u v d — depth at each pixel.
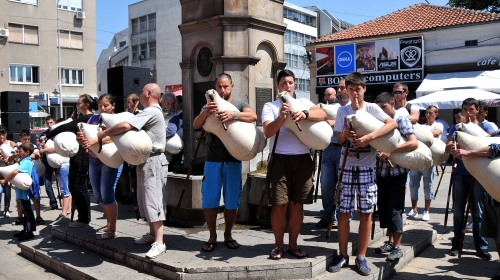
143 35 43.44
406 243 4.99
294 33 43.28
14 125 13.38
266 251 4.36
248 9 5.71
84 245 5.11
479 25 17.62
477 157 3.79
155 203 4.34
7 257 5.37
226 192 4.45
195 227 5.52
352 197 4.10
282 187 4.05
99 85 53.38
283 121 3.86
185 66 6.21
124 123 4.12
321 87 21.61
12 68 29.25
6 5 28.77
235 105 4.46
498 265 4.68
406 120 4.20
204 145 6.07
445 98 14.73
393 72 19.59
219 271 3.88
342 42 20.80
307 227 5.39
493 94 14.38
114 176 4.95
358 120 3.73
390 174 4.44
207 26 5.85
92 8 32.59
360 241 4.09
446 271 4.50
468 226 6.18
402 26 20.06
